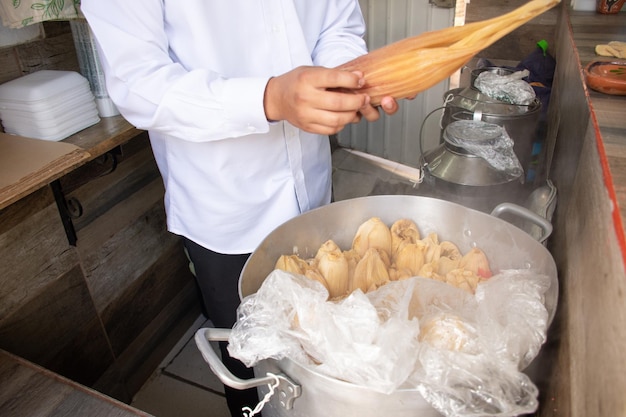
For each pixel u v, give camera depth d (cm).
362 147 300
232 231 102
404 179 275
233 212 100
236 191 98
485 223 82
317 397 59
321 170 110
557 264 76
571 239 68
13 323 114
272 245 80
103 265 140
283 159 99
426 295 67
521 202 139
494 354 57
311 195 108
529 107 147
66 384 85
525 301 63
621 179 49
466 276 77
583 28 133
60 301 126
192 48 87
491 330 59
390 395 54
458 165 133
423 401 55
